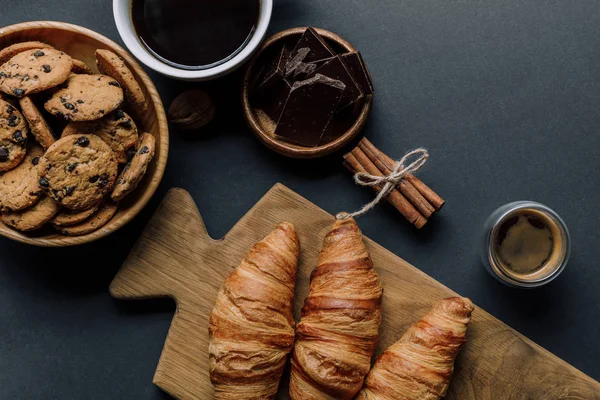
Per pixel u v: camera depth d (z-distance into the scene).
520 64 0.71
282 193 0.68
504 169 0.71
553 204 0.71
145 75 0.64
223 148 0.71
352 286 0.62
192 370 0.67
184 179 0.72
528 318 0.70
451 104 0.71
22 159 0.62
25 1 0.71
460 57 0.71
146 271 0.68
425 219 0.68
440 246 0.71
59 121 0.64
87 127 0.62
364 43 0.71
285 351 0.63
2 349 0.71
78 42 0.65
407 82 0.71
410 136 0.71
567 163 0.71
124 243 0.71
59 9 0.71
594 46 0.71
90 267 0.71
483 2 0.71
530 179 0.71
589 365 0.70
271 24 0.72
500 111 0.71
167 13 0.66
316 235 0.68
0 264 0.71
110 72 0.63
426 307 0.67
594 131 0.71
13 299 0.71
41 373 0.71
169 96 0.71
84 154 0.61
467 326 0.64
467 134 0.71
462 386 0.67
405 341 0.64
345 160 0.69
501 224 0.67
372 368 0.64
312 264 0.68
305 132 0.67
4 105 0.61
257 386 0.62
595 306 0.70
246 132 0.71
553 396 0.66
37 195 0.62
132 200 0.65
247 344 0.62
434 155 0.71
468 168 0.71
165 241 0.69
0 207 0.62
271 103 0.69
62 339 0.71
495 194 0.71
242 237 0.68
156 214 0.69
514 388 0.66
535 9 0.71
